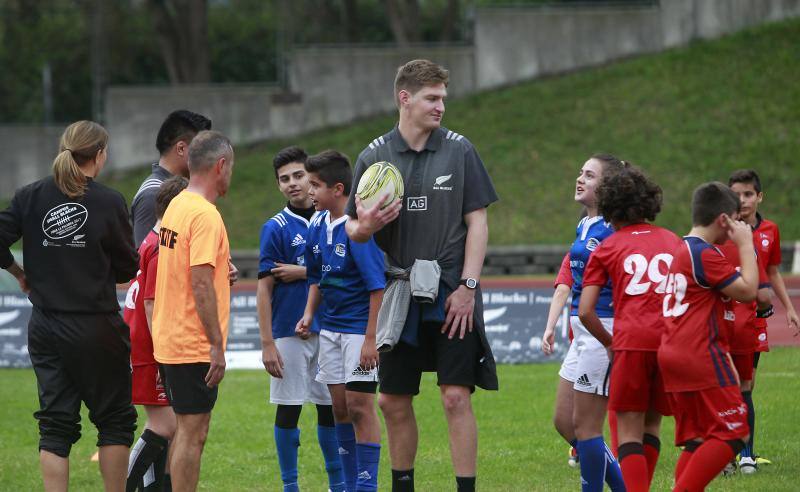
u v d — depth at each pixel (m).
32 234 19.88
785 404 32.97
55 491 19.16
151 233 21.86
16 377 43.91
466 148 19.14
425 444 29.12
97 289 19.77
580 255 21.09
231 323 46.47
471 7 108.50
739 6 96.94
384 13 121.19
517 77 97.25
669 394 18.84
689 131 84.00
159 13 106.12
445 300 18.70
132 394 21.33
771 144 81.19
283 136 97.56
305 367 23.80
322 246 22.56
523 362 45.88
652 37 97.25
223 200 83.12
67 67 114.69
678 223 72.25
